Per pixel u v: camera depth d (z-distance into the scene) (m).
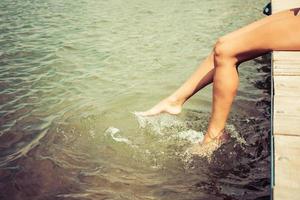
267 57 6.86
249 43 3.29
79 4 11.82
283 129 2.66
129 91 5.52
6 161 3.85
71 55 7.15
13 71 6.35
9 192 3.39
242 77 5.98
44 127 4.53
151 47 7.55
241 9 10.85
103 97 5.35
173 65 6.55
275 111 2.93
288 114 2.87
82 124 4.57
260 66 6.46
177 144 4.09
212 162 3.70
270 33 3.24
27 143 4.18
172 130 4.38
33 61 6.82
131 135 4.31
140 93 5.44
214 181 3.45
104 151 4.01
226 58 3.38
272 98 3.15
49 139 4.26
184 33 8.52
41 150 4.04
